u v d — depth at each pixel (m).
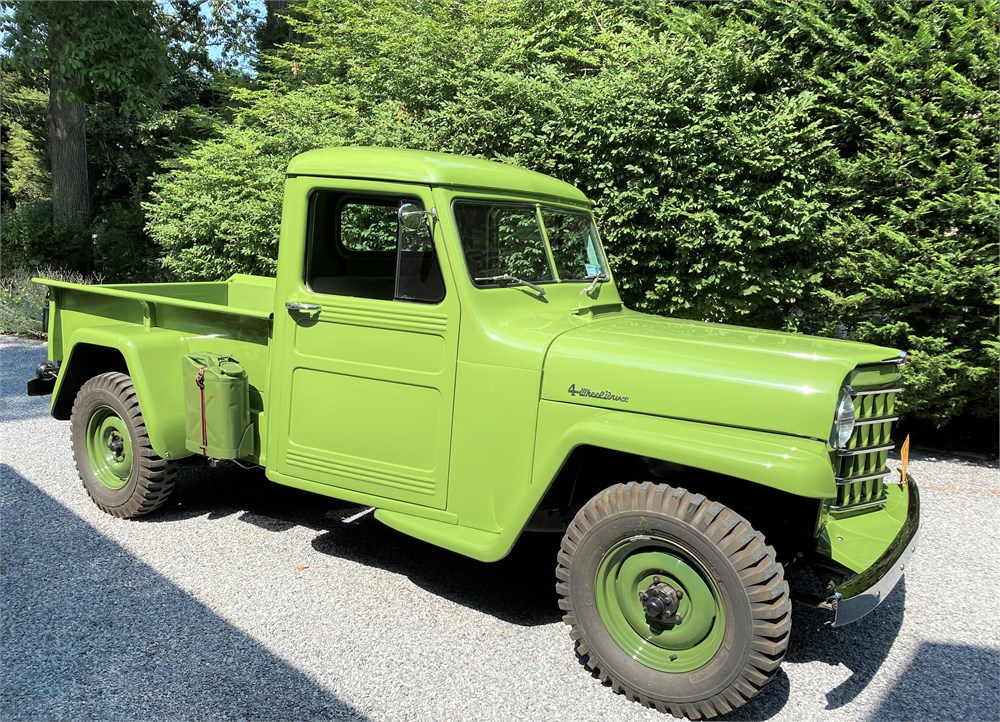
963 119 5.64
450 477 3.27
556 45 8.12
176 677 2.83
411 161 3.26
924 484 5.34
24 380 7.65
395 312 3.31
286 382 3.65
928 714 2.74
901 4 6.02
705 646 2.64
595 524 2.80
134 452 4.13
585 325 3.37
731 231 5.83
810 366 2.76
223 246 8.34
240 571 3.71
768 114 6.03
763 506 3.03
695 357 2.88
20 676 2.81
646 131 5.85
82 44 12.11
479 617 3.35
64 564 3.72
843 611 2.47
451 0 8.81
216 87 14.67
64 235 13.18
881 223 5.93
